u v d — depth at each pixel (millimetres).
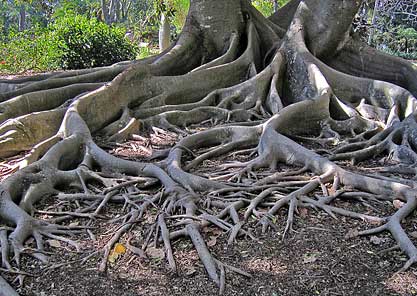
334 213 4734
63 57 14797
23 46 15570
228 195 4930
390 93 7734
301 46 8516
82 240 4312
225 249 4156
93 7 32219
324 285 3729
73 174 5320
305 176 5410
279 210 4734
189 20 9273
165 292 3652
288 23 10172
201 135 6441
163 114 7465
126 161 5559
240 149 6449
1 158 6168
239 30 9242
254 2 22266
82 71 8969
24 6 31828
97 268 3922
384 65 9031
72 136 5875
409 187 4863
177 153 5809
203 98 8141
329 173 5266
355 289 3693
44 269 3906
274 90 8008
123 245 4176
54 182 5172
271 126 6340
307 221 4617
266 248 4176
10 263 3945
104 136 7027
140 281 3777
